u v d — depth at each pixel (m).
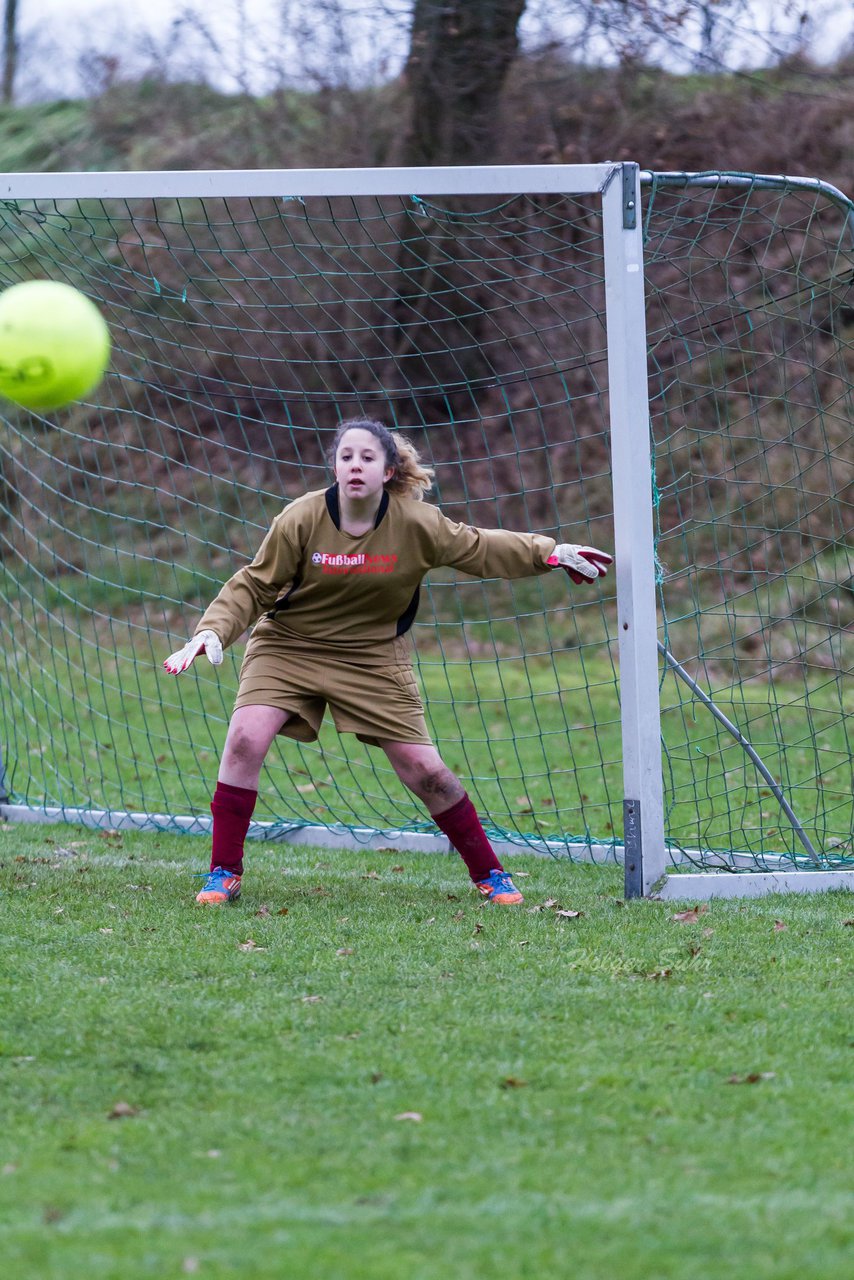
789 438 20.83
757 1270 6.86
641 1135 8.61
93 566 48.50
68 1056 9.91
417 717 15.45
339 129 55.44
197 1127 8.62
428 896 15.79
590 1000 11.41
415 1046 10.19
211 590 47.03
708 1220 7.42
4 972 12.05
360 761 29.06
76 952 12.79
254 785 15.29
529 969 12.39
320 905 15.12
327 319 49.47
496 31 51.34
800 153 52.19
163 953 12.77
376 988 11.70
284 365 50.22
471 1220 7.38
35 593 47.47
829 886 16.59
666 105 53.38
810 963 12.72
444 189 15.63
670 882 15.89
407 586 14.98
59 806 22.42
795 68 52.69
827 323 47.72
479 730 33.12
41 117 72.81
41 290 12.98
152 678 39.91
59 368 12.75
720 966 12.58
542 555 15.25
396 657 15.37
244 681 15.38
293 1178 7.89
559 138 53.25
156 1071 9.62
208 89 63.56
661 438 46.34
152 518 49.72
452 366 52.19
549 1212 7.48
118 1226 7.25
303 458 50.47
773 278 47.81
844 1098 9.27
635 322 15.24
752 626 40.53
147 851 18.84
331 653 15.16
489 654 45.38
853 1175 8.06
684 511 44.69
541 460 51.84
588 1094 9.30
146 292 22.56
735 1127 8.76
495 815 23.55
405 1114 8.85
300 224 49.47
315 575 14.70
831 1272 6.85
